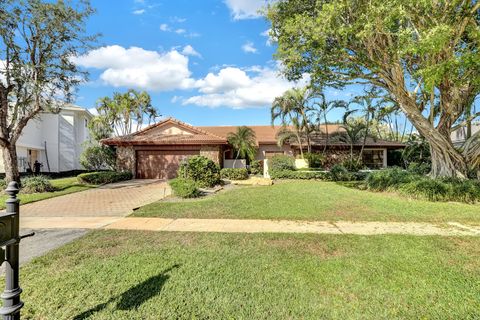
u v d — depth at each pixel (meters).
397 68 10.49
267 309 2.96
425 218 7.38
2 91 13.61
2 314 2.32
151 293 3.28
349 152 24.98
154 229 6.38
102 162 21.86
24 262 4.30
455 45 9.01
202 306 3.01
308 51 10.36
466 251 4.75
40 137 24.59
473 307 3.00
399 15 7.76
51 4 13.16
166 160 19.88
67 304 3.06
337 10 8.58
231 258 4.38
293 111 21.98
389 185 12.02
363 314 2.87
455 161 12.03
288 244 5.16
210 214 7.94
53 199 11.55
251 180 17.03
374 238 5.53
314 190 11.96
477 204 9.25
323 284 3.51
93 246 5.05
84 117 28.19
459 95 11.70
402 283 3.54
